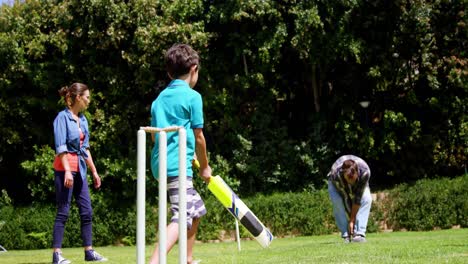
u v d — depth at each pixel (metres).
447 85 22.05
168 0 20.84
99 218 19.08
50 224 18.69
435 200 20.70
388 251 9.18
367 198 12.93
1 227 18.34
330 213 20.27
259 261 8.40
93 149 20.34
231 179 20.97
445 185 20.98
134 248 16.17
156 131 5.01
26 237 18.47
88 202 10.15
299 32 20.50
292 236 19.95
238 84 21.41
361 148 22.08
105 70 20.55
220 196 6.50
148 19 20.02
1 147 21.30
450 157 22.61
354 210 12.66
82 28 20.17
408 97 22.08
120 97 20.86
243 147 21.45
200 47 20.30
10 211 18.72
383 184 23.64
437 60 21.66
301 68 23.00
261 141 22.00
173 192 6.24
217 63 21.27
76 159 10.02
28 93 21.11
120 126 20.50
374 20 21.67
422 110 22.92
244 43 21.02
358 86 22.70
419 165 23.11
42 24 20.83
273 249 11.40
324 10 21.03
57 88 20.80
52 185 19.98
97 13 19.78
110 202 19.39
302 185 22.14
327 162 22.39
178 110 6.38
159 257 4.90
